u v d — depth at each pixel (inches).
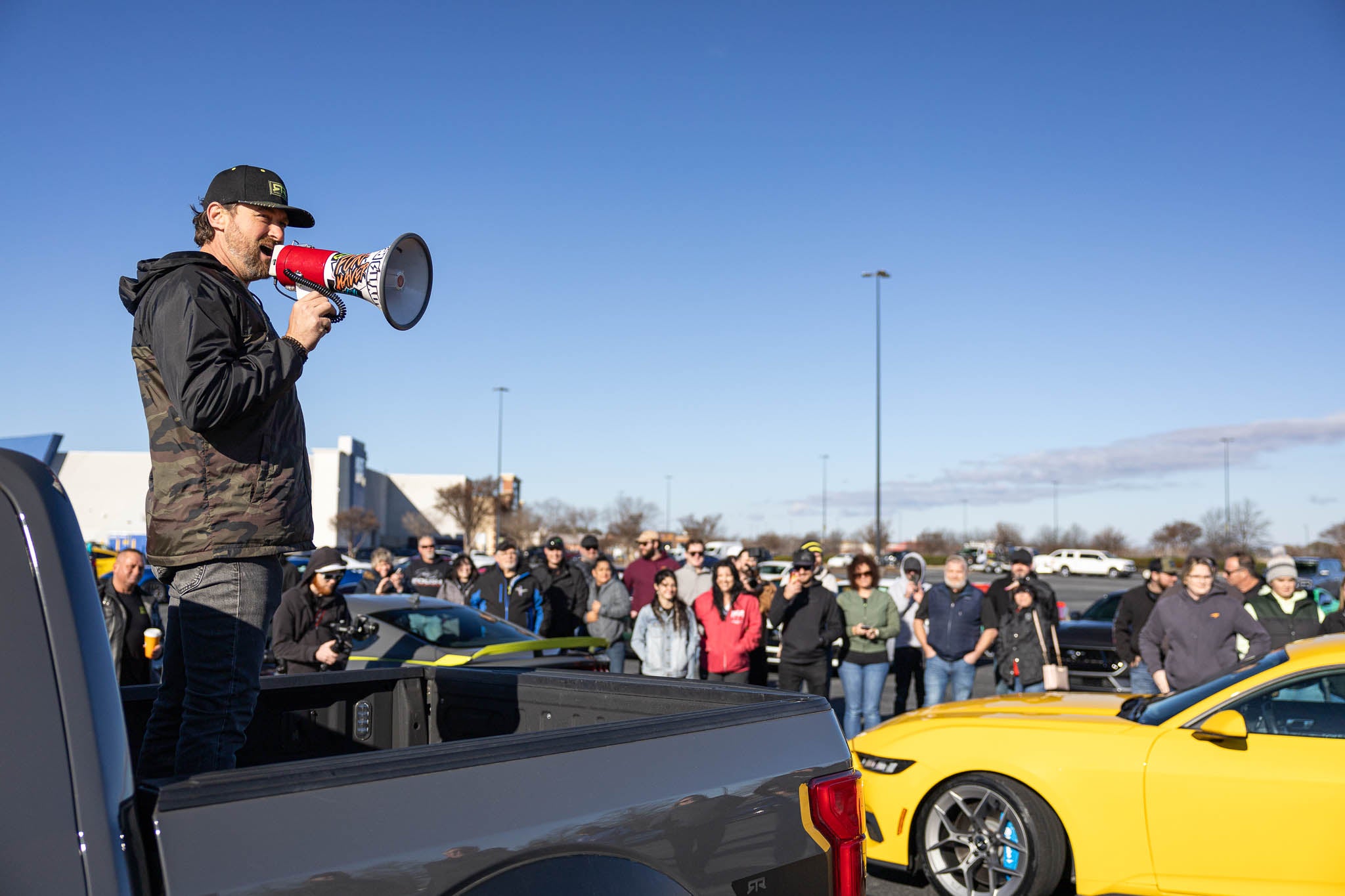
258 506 84.2
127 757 57.1
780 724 89.4
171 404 82.4
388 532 3720.5
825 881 87.6
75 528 62.2
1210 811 182.1
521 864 66.6
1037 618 339.9
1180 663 284.4
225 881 54.6
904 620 387.9
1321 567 1205.1
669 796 76.6
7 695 55.4
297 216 97.0
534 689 119.3
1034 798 197.0
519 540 2783.0
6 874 51.4
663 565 414.6
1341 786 174.6
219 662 82.9
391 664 285.4
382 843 60.7
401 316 90.0
